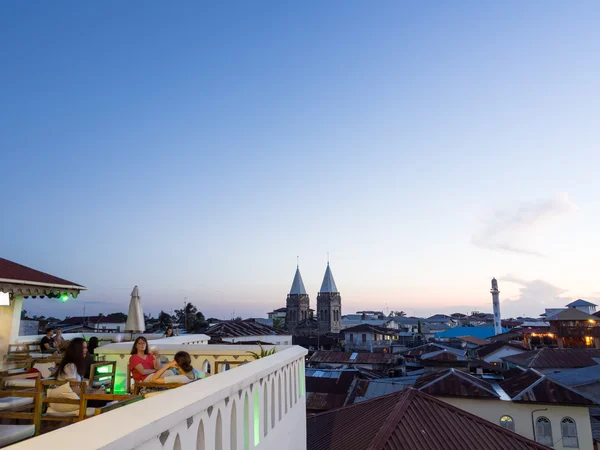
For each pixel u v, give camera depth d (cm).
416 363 6378
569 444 2889
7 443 416
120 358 847
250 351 841
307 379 4731
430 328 15800
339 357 6931
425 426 1733
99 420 248
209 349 847
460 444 1620
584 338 7250
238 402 445
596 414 3441
